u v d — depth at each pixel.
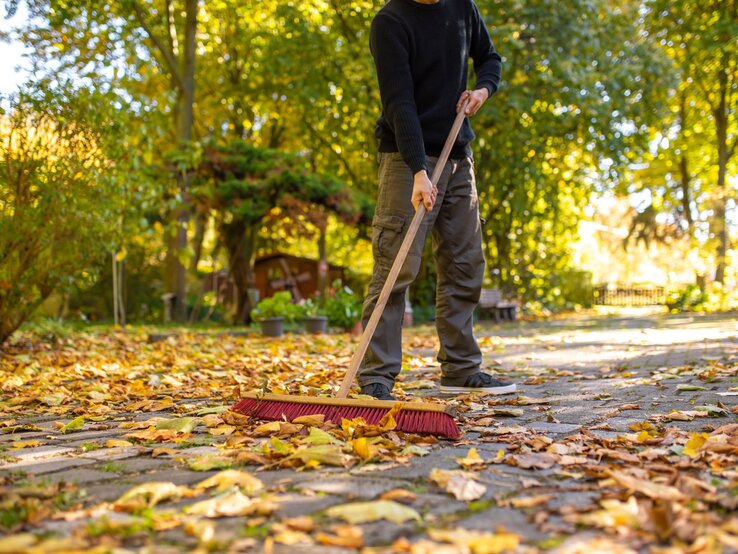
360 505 1.65
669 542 1.44
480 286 3.77
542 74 14.47
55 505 1.76
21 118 6.22
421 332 11.42
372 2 14.77
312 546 1.45
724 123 21.28
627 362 5.63
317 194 13.82
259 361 6.05
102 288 15.69
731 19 20.27
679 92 21.78
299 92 16.34
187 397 3.90
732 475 1.91
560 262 22.03
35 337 7.88
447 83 3.49
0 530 1.56
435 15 3.44
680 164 24.00
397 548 1.41
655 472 1.95
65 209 6.51
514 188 18.14
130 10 13.68
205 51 18.86
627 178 24.11
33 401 3.80
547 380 4.52
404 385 4.15
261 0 16.47
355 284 21.23
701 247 20.64
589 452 2.22
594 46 14.67
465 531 1.50
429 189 3.26
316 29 16.05
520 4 13.85
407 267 3.47
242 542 1.45
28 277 6.76
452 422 2.50
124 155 7.93
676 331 9.88
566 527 1.53
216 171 13.85
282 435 2.58
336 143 18.69
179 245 14.67
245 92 18.00
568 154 18.39
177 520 1.61
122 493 1.88
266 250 21.42
